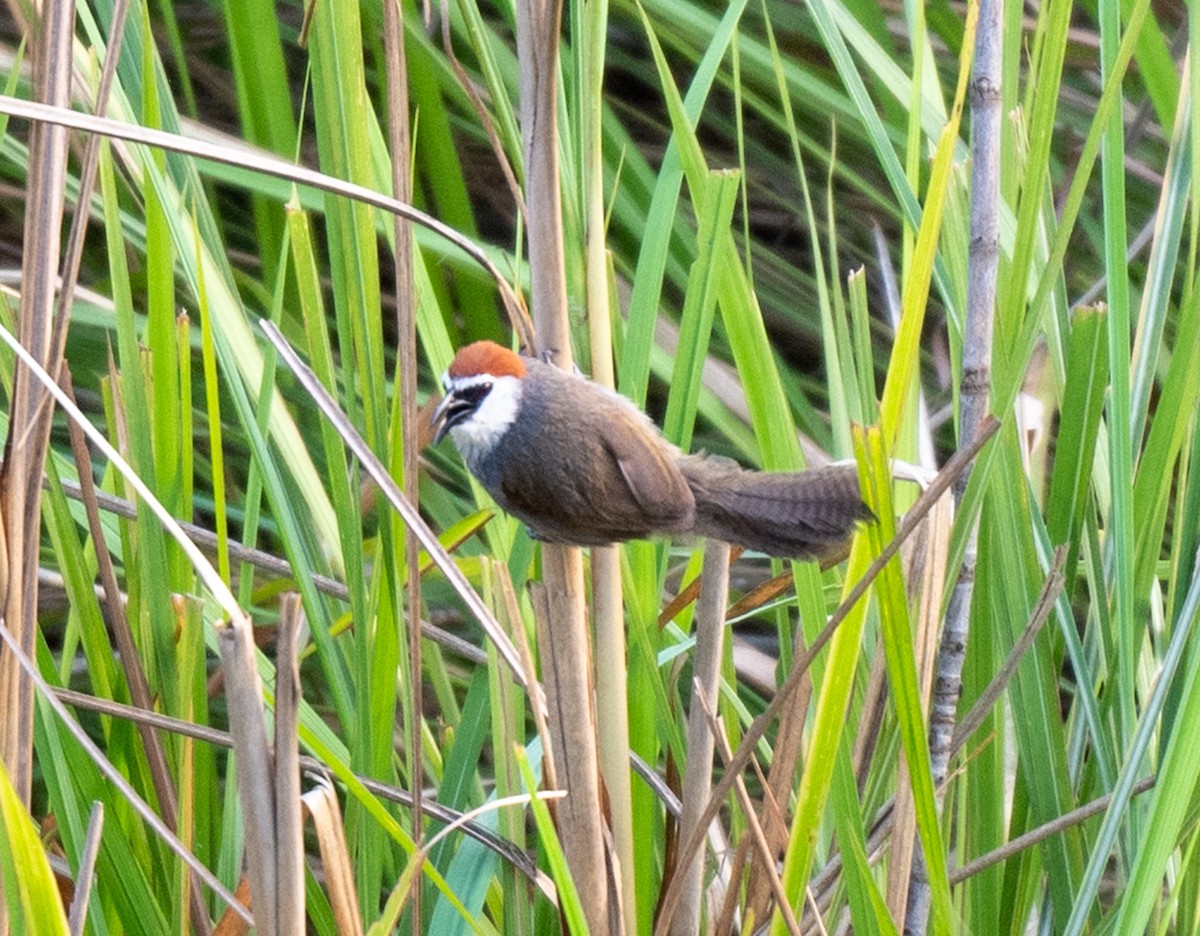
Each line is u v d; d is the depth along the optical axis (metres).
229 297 7.28
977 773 6.70
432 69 9.60
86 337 10.43
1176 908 6.64
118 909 6.11
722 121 11.67
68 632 6.90
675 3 9.44
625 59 11.74
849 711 6.89
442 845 6.64
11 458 5.49
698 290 6.12
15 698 5.56
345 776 5.43
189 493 6.46
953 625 6.36
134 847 6.43
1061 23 5.78
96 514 6.31
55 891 4.66
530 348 5.78
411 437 5.94
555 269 5.63
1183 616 5.72
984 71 5.90
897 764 6.52
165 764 6.26
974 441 4.64
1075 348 6.38
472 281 10.15
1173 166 6.64
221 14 11.98
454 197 9.81
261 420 6.61
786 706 6.40
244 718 4.71
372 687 6.26
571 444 5.49
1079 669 6.47
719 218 6.02
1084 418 6.46
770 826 6.36
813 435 9.98
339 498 6.21
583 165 5.91
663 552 6.66
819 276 7.11
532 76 5.39
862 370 6.74
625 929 5.92
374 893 6.32
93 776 6.31
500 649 5.47
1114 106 6.08
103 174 6.27
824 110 10.23
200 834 6.69
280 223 9.84
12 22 11.44
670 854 6.48
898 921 6.26
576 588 5.60
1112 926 6.31
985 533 6.50
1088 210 11.11
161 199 6.15
